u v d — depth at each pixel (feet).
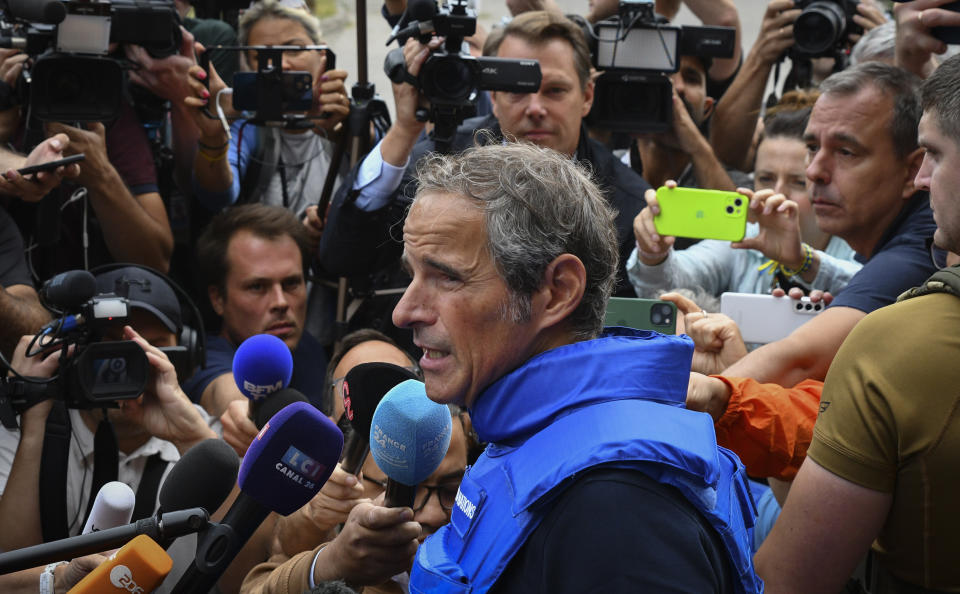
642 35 11.98
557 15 11.51
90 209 11.68
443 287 4.62
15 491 7.87
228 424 7.92
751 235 11.31
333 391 8.64
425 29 10.55
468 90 10.65
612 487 4.13
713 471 4.30
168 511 4.93
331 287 12.12
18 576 7.11
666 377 4.58
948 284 5.16
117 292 8.91
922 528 5.22
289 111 11.95
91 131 11.11
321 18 25.16
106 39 10.86
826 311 8.13
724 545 4.36
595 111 12.10
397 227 11.39
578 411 4.43
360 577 5.57
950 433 5.05
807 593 5.51
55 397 7.80
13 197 11.23
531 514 4.24
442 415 5.11
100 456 7.82
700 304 9.90
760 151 12.14
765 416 6.77
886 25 11.85
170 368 8.13
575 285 4.59
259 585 6.71
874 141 8.36
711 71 15.46
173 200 12.56
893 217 8.52
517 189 4.55
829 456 5.40
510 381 4.58
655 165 13.33
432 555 4.64
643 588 3.94
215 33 14.47
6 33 11.02
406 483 5.24
